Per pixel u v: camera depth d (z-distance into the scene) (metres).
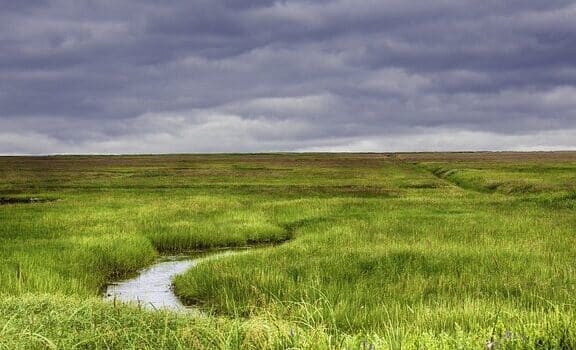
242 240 24.67
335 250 18.81
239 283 14.52
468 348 6.67
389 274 15.13
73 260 17.78
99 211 31.55
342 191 48.12
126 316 8.69
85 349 7.43
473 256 17.12
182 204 34.94
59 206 34.16
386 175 73.00
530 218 26.97
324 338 6.97
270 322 7.73
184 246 23.75
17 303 9.45
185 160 140.88
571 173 64.75
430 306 11.22
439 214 29.61
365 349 6.25
